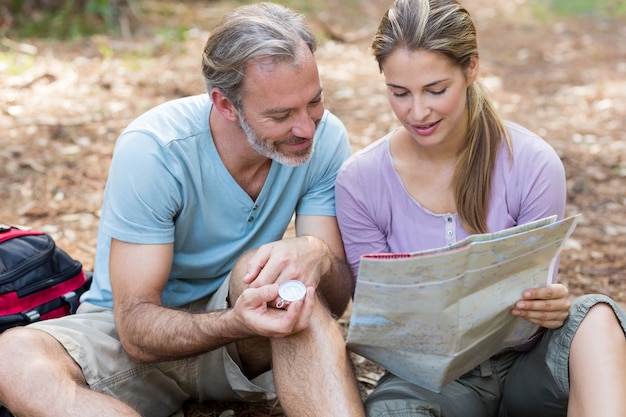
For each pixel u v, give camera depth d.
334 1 10.70
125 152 2.72
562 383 2.50
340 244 2.96
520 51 9.03
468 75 2.57
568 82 7.76
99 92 6.66
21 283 2.93
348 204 2.81
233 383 2.88
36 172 5.21
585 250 4.48
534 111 6.90
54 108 6.27
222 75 2.59
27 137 5.72
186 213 2.79
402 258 2.26
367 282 2.34
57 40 7.93
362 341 2.51
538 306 2.46
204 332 2.55
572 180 5.42
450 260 2.27
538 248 2.36
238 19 2.59
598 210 5.02
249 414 3.08
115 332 2.84
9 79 6.70
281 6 2.67
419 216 2.75
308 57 2.56
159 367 2.86
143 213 2.70
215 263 2.91
